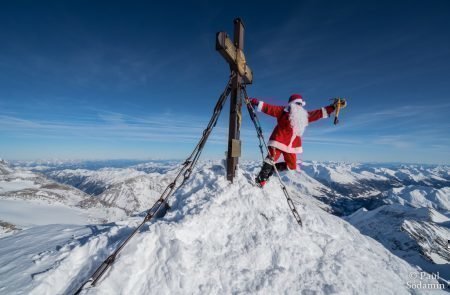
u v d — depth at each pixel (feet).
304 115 21.12
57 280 14.16
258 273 17.13
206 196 21.79
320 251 20.49
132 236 15.98
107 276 13.80
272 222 21.03
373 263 21.80
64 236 19.65
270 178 26.61
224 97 21.36
